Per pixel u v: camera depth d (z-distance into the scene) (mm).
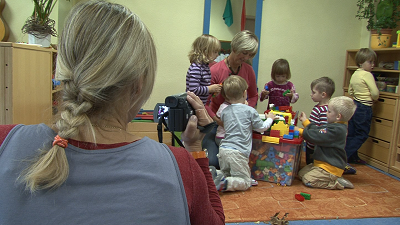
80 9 574
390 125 3297
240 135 2635
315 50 4094
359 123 3391
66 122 524
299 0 3975
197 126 817
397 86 3260
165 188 526
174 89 3838
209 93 2676
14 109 1828
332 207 2340
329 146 2736
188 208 558
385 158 3344
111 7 583
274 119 2896
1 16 2809
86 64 537
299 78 4102
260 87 4023
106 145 542
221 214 712
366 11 3738
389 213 2275
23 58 1932
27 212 475
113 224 485
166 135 3186
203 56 2641
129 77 561
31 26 2379
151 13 3680
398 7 3691
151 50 609
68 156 516
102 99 553
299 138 2791
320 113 3080
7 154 509
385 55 3816
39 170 475
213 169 2537
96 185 505
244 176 2617
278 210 2252
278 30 3973
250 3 3828
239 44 2699
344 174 3195
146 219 498
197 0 3744
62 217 479
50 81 2412
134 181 517
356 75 3457
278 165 2811
